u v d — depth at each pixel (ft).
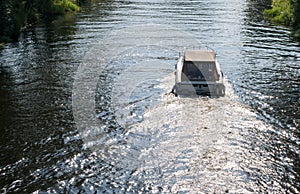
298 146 51.13
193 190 42.52
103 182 44.37
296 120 58.49
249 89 71.20
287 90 71.15
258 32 122.11
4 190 43.16
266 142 51.78
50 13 151.84
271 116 59.52
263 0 200.85
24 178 45.29
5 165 47.70
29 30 124.57
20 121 58.85
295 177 44.83
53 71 82.33
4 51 98.99
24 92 70.54
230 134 53.26
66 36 115.65
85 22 137.08
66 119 59.31
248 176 44.83
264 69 84.02
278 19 140.36
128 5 178.50
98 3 186.19
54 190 43.24
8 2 126.62
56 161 48.47
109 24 132.67
